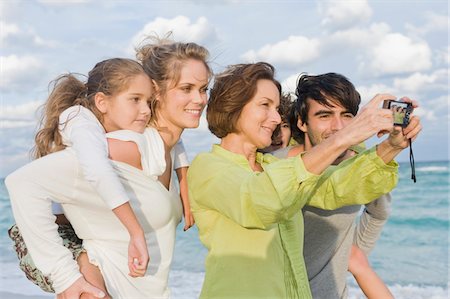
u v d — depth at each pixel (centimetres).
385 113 252
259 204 269
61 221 325
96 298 290
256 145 323
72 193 299
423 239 1622
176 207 332
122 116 317
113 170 289
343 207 376
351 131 252
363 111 254
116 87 316
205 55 329
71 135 298
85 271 303
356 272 441
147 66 330
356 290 886
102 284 303
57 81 327
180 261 1188
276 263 310
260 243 307
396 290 1096
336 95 367
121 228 307
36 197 293
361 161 308
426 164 2908
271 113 318
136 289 312
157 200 312
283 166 265
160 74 324
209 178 303
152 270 318
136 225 284
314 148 262
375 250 1500
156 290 320
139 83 318
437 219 1853
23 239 303
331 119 373
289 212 277
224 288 307
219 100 320
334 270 390
